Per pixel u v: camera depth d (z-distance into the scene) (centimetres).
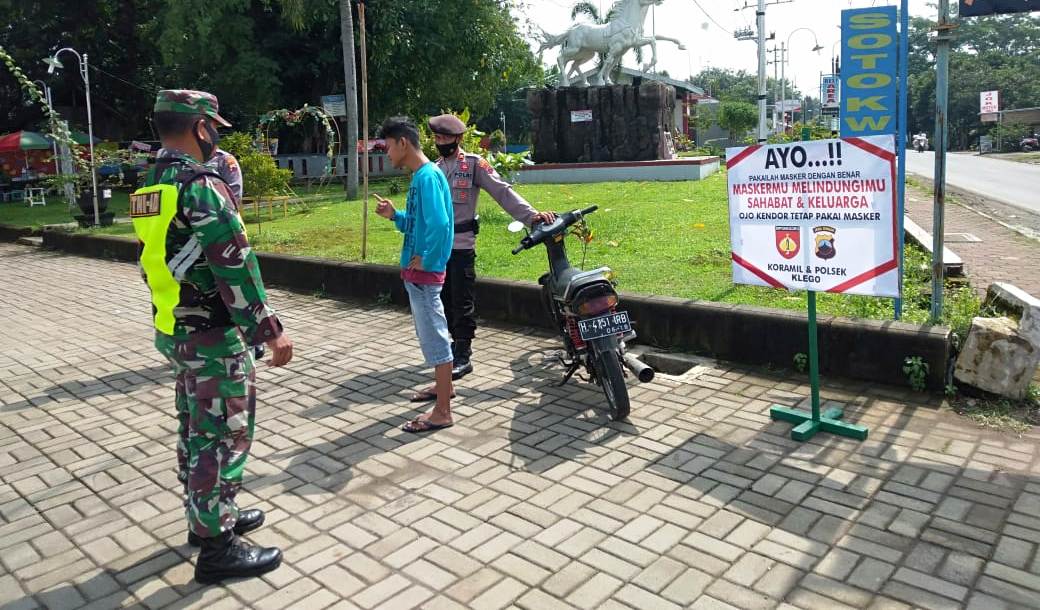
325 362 579
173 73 2520
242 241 273
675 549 296
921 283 635
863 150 366
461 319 524
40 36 2672
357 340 640
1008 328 418
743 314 512
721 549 294
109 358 623
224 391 284
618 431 416
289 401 493
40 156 2547
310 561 300
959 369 427
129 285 975
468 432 424
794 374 490
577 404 462
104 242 1226
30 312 831
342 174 2466
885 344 455
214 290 280
